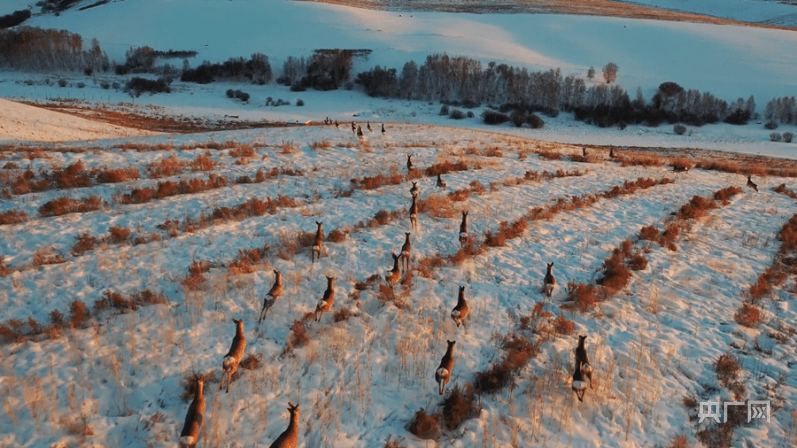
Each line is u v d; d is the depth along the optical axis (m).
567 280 14.95
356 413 9.39
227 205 19.06
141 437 8.59
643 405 10.06
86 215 17.30
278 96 98.44
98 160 23.89
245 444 8.57
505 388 10.23
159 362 10.23
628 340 12.09
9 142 30.11
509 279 14.79
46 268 13.56
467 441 8.94
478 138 40.06
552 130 77.94
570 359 11.15
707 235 19.17
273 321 11.78
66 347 10.46
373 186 22.39
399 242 16.55
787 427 9.77
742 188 26.59
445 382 9.50
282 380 10.04
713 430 9.59
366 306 12.72
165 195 19.75
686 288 14.91
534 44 133.62
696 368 11.24
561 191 23.78
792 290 15.08
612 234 18.70
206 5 156.12
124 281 13.13
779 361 11.66
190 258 14.56
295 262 14.62
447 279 14.38
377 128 42.56
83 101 74.69
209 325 11.48
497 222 19.05
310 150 29.22
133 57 114.12
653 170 30.58
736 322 13.22
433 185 23.12
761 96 95.94
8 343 10.55
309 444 8.66
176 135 36.78
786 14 195.00
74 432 8.54
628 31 137.50
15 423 8.61
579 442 9.08
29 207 17.61
